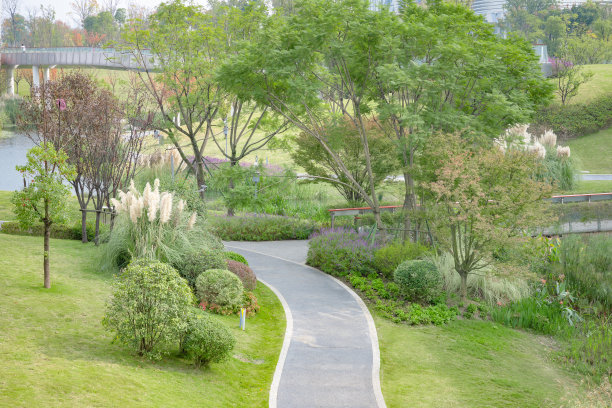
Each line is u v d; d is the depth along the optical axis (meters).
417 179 18.20
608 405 10.77
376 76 20.08
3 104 61.97
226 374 11.04
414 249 18.41
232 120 27.67
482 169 16.62
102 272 15.99
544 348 14.38
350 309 15.76
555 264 18.75
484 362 12.96
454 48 17.95
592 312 17.11
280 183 23.33
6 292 12.87
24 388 7.98
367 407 10.22
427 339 14.12
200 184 27.56
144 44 26.70
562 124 49.72
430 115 18.53
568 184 32.00
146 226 15.73
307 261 20.39
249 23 26.50
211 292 14.57
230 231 24.17
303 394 10.65
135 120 24.31
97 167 19.91
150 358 10.58
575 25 90.06
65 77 22.19
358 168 26.52
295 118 22.53
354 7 18.27
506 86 20.39
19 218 13.33
